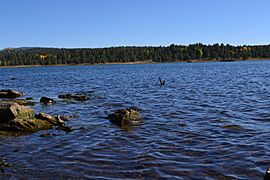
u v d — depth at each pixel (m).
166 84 48.75
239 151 12.95
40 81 65.69
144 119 20.05
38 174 10.90
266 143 13.93
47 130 17.44
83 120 20.22
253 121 18.61
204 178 10.36
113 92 38.34
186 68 121.69
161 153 12.99
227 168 11.13
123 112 19.70
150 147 13.89
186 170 11.06
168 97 31.75
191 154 12.76
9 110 18.41
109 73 97.00
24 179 10.46
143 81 57.56
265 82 47.06
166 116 21.00
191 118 20.09
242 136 15.27
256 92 33.91
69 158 12.59
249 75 66.31
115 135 16.17
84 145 14.43
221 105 25.16
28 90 44.78
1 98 34.66
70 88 46.38
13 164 11.93
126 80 62.06
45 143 14.86
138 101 29.19
